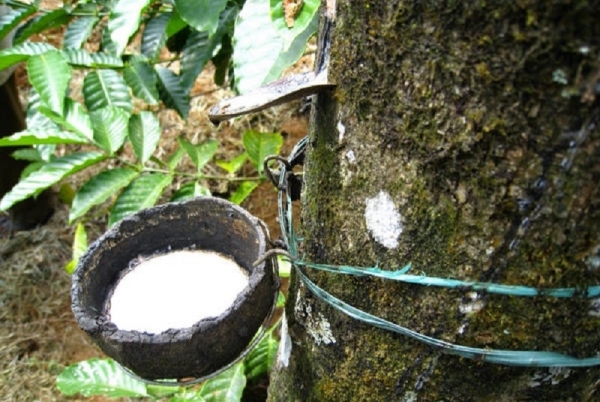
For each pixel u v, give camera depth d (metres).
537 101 0.51
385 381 0.73
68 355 1.68
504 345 0.64
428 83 0.56
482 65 0.52
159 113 2.15
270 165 1.53
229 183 1.91
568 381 0.67
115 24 1.16
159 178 1.45
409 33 0.55
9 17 1.55
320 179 0.71
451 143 0.57
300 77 0.72
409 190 0.62
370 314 0.70
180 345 0.68
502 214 0.58
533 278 0.59
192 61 1.57
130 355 0.70
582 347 0.63
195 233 0.87
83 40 1.59
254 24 0.94
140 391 1.27
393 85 0.59
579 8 0.46
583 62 0.48
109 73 1.56
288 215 0.77
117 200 1.42
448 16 0.52
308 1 0.77
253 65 0.93
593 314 0.61
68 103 1.41
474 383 0.68
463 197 0.59
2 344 1.68
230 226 0.83
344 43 0.62
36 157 1.69
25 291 1.81
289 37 0.78
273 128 2.04
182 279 0.81
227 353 0.73
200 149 1.55
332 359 0.78
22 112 1.92
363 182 0.66
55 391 1.59
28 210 1.94
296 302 0.82
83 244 1.52
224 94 2.17
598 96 0.50
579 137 0.52
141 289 0.80
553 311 0.61
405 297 0.67
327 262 0.74
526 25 0.49
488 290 0.61
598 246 0.57
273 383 0.96
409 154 0.61
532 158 0.54
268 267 0.74
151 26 1.61
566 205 0.55
